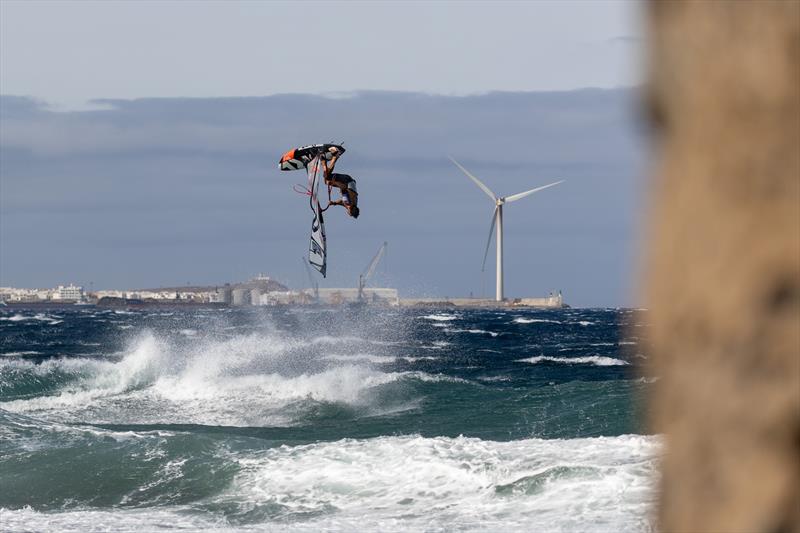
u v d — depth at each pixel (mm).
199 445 76438
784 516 2654
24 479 70312
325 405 119125
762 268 2723
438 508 58812
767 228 2729
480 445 70750
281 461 70062
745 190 2771
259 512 61031
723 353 2768
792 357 2676
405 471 66000
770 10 2785
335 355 179125
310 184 79250
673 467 2875
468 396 117562
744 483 2717
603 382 118750
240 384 130125
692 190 2861
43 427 84688
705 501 2785
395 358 187500
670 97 2936
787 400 2668
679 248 2865
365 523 56469
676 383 2861
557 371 165750
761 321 2717
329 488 64688
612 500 55875
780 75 2756
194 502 64688
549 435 92250
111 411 121312
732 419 2744
